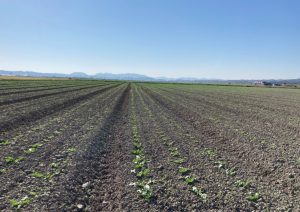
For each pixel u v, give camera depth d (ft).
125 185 32.27
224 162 41.34
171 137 57.41
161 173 36.32
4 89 168.04
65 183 31.53
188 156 44.27
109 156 43.29
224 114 93.66
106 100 129.29
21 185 30.68
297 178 35.70
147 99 145.48
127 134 59.00
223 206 27.86
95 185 32.14
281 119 84.48
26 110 82.89
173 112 96.22
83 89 209.97
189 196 29.81
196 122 76.43
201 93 219.61
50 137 52.60
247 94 222.28
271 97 188.85
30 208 25.77
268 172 37.55
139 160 41.16
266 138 57.47
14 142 48.06
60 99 121.39
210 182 33.73
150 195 29.12
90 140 51.39
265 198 29.91
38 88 194.59
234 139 56.24
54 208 26.08
